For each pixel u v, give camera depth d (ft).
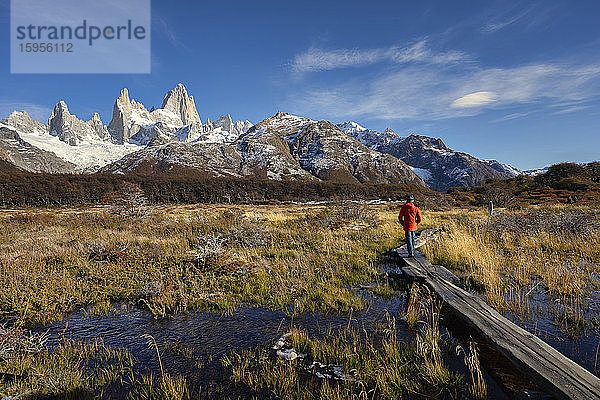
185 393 12.22
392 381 12.47
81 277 26.11
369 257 32.50
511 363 13.75
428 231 49.52
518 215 50.52
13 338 15.29
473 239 37.29
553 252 31.86
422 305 20.03
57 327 18.39
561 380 10.95
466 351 14.82
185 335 17.20
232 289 24.07
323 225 53.11
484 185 219.00
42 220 64.69
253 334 17.13
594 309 18.72
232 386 12.68
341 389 12.38
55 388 12.23
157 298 21.70
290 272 27.04
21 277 24.72
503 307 19.22
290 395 11.87
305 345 15.46
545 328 16.75
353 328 17.53
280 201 277.64
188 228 49.34
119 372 13.76
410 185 331.57
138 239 40.81
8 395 11.85
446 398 11.72
